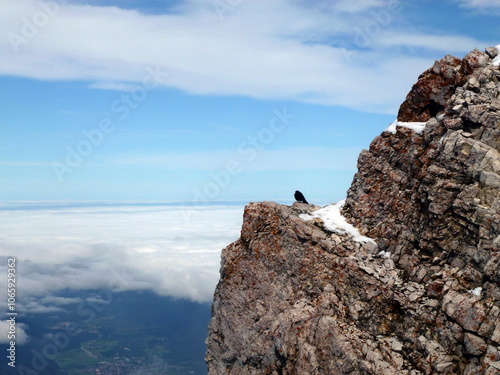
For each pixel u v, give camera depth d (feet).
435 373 73.26
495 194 77.10
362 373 77.15
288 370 86.89
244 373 98.17
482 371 69.36
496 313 70.38
